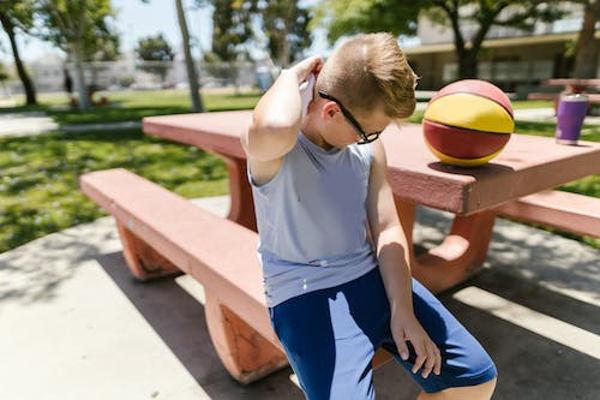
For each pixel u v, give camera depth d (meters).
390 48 1.17
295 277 1.34
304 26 37.56
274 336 1.50
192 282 3.14
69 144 8.19
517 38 23.14
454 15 18.06
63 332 2.57
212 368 2.24
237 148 2.62
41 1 15.68
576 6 21.16
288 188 1.27
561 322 2.52
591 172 2.06
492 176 1.57
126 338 2.50
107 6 17.28
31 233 4.05
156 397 2.05
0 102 26.33
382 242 1.45
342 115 1.19
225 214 4.40
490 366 1.32
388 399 2.00
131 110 15.48
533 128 8.38
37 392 2.10
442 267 2.77
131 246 3.03
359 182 1.39
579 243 3.53
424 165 1.74
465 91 1.60
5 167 6.43
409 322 1.29
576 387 2.04
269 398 2.03
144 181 3.28
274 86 1.21
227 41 40.56
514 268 3.15
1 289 3.08
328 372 1.18
